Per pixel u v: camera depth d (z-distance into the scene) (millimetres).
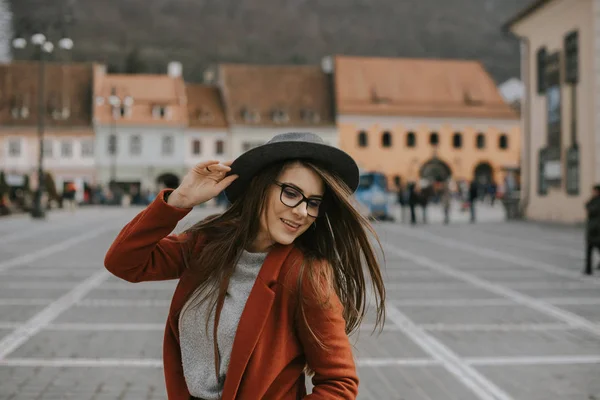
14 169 62938
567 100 26406
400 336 7121
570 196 26391
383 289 2100
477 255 15469
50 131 63000
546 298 9633
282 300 1816
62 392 5117
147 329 7410
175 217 1857
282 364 1791
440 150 70250
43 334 7125
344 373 1768
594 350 6578
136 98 64812
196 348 1902
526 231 23344
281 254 1874
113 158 63438
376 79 71188
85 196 55312
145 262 1933
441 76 73000
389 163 69375
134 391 5164
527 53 30453
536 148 29641
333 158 1923
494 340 6984
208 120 65938
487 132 70938
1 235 21234
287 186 1885
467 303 9188
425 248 17141
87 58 125312
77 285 10742
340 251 2074
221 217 2055
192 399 1932
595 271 12680
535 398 5055
